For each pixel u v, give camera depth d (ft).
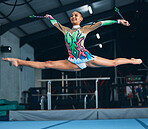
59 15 50.06
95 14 55.47
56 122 23.11
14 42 51.16
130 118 27.09
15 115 28.40
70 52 12.01
